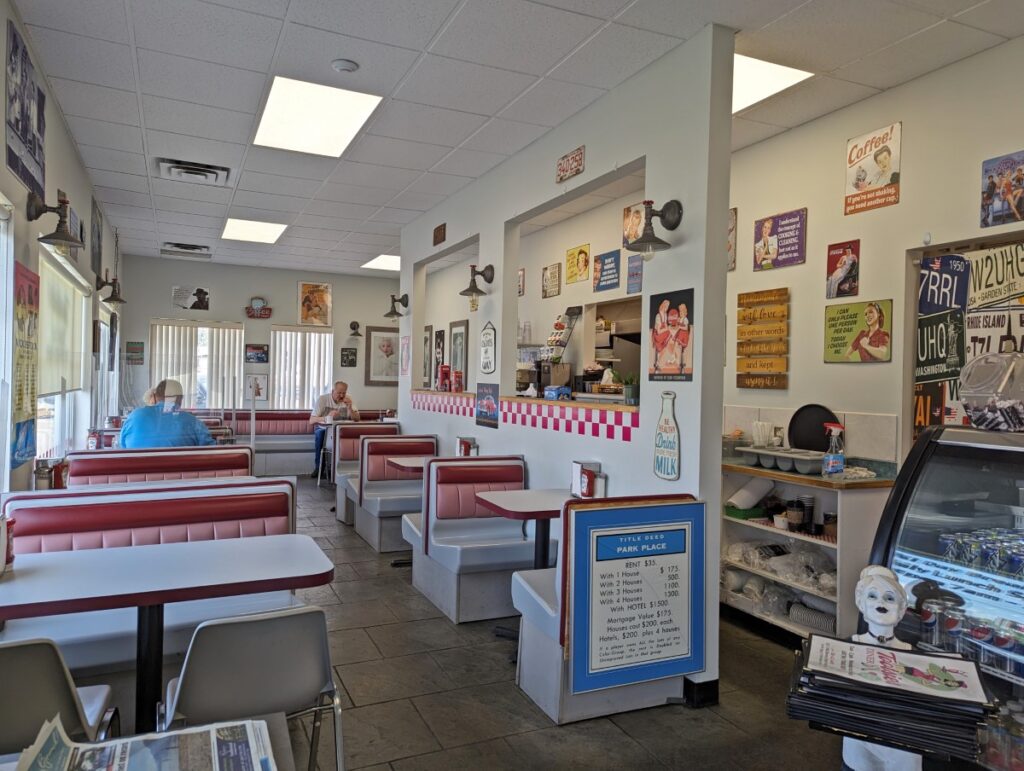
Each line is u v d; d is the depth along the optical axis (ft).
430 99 14.28
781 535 14.61
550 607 10.01
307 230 27.14
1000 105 11.49
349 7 10.88
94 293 22.30
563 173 15.26
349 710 10.18
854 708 4.45
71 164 17.25
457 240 21.15
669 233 11.61
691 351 11.01
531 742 9.41
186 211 24.45
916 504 6.01
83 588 6.98
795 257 15.19
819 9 10.48
